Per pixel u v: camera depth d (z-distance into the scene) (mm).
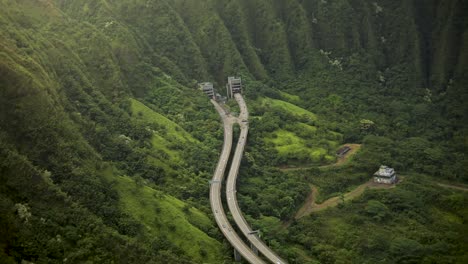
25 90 155000
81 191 145750
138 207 159500
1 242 113875
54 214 131250
